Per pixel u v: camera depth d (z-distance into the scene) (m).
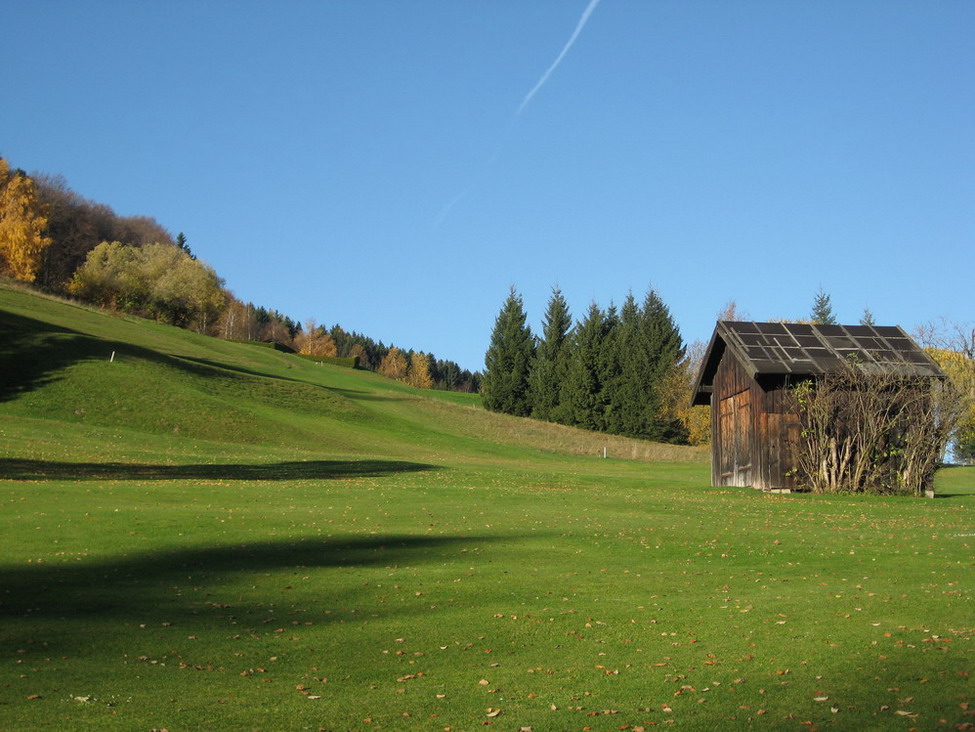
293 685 8.97
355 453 49.34
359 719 7.97
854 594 12.41
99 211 145.12
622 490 30.34
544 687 8.90
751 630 10.68
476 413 80.94
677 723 7.82
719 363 35.03
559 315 97.75
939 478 40.38
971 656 9.37
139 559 15.09
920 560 15.19
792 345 31.89
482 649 10.22
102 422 46.25
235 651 10.09
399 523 19.95
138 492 23.97
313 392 66.44
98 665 9.44
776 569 14.63
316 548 16.52
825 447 30.14
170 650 10.05
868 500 27.25
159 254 118.81
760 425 30.70
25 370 50.78
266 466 34.84
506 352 98.62
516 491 27.77
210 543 16.72
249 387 61.91
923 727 7.51
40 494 22.30
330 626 11.14
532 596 12.69
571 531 18.94
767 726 7.68
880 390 29.92
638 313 92.94
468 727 7.80
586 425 91.56
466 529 19.11
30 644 10.05
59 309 79.50
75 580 13.34
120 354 57.44
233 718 7.94
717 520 21.55
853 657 9.48
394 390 94.44
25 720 7.68
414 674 9.34
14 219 100.88
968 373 31.03
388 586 13.30
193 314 117.62
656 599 12.44
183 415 49.06
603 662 9.70
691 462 67.56
